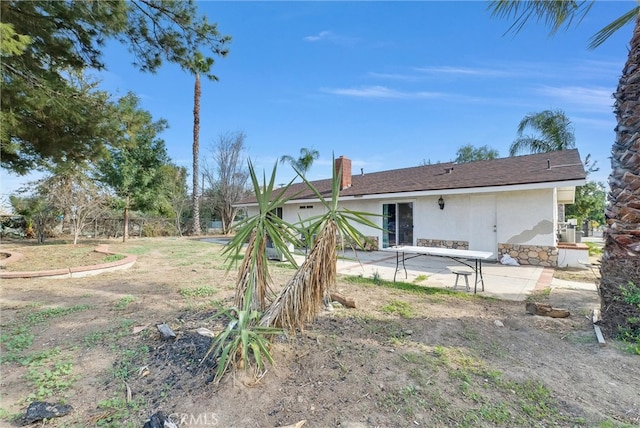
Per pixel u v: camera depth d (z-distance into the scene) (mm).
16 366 2852
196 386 2436
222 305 4656
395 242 12703
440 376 2660
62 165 8500
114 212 17438
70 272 6961
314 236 2717
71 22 6637
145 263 9023
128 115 7980
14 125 6289
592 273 7961
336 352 3053
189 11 7910
